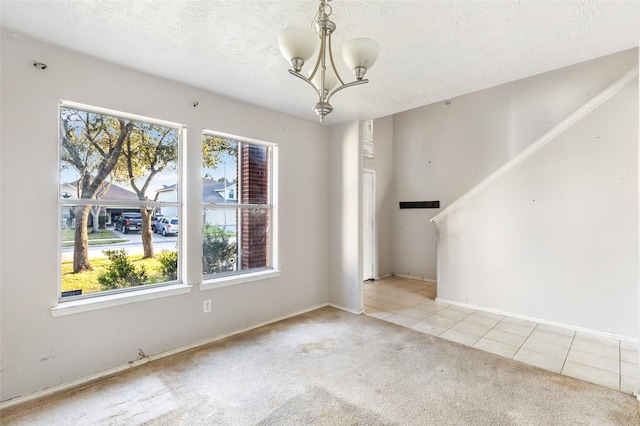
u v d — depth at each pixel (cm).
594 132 327
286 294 372
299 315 379
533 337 315
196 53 230
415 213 592
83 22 192
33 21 191
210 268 314
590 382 231
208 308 303
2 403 201
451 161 547
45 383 217
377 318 370
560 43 211
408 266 602
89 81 234
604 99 321
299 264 387
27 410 198
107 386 225
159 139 280
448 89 291
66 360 225
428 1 168
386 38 205
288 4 173
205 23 192
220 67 252
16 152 207
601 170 323
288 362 261
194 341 292
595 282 325
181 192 292
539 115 457
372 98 313
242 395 215
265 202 361
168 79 274
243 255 341
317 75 179
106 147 253
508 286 380
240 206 337
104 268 250
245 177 343
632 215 307
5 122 203
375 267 581
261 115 344
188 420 190
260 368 251
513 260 377
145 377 237
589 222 329
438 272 441
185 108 286
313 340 306
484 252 399
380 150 597
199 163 296
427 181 577
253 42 215
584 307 330
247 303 334
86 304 231
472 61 237
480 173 514
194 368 251
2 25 195
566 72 434
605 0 166
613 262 316
